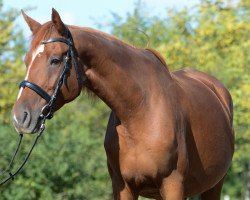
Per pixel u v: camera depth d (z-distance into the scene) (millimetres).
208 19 15438
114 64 6457
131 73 6535
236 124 14445
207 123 7230
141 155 6465
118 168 6684
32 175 14773
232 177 33469
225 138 7695
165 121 6492
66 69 6160
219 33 15016
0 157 14789
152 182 6570
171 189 6523
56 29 6180
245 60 14930
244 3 15188
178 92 6906
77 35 6309
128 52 6621
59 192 15172
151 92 6586
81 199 15367
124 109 6488
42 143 15289
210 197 8289
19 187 14727
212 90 8148
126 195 6734
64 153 15266
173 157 6492
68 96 6223
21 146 14930
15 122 5969
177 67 15188
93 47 6359
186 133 6840
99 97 6547
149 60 6781
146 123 6484
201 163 7160
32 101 6016
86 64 6371
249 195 30328
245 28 14930
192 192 7340
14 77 16859
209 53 15102
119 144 6602
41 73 6055
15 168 14641
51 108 6102
